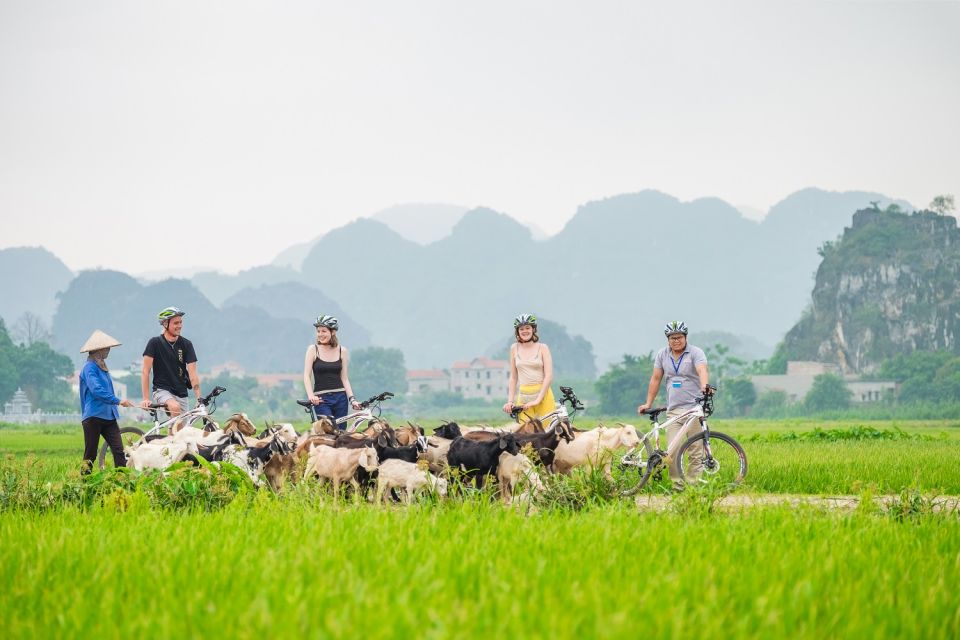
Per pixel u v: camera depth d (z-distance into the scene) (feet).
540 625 19.02
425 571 22.81
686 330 49.47
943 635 20.07
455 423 45.70
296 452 44.60
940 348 611.47
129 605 20.76
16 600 21.75
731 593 22.25
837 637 19.54
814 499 47.09
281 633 18.25
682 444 48.91
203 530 29.35
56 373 611.88
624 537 28.40
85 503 39.24
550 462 45.47
